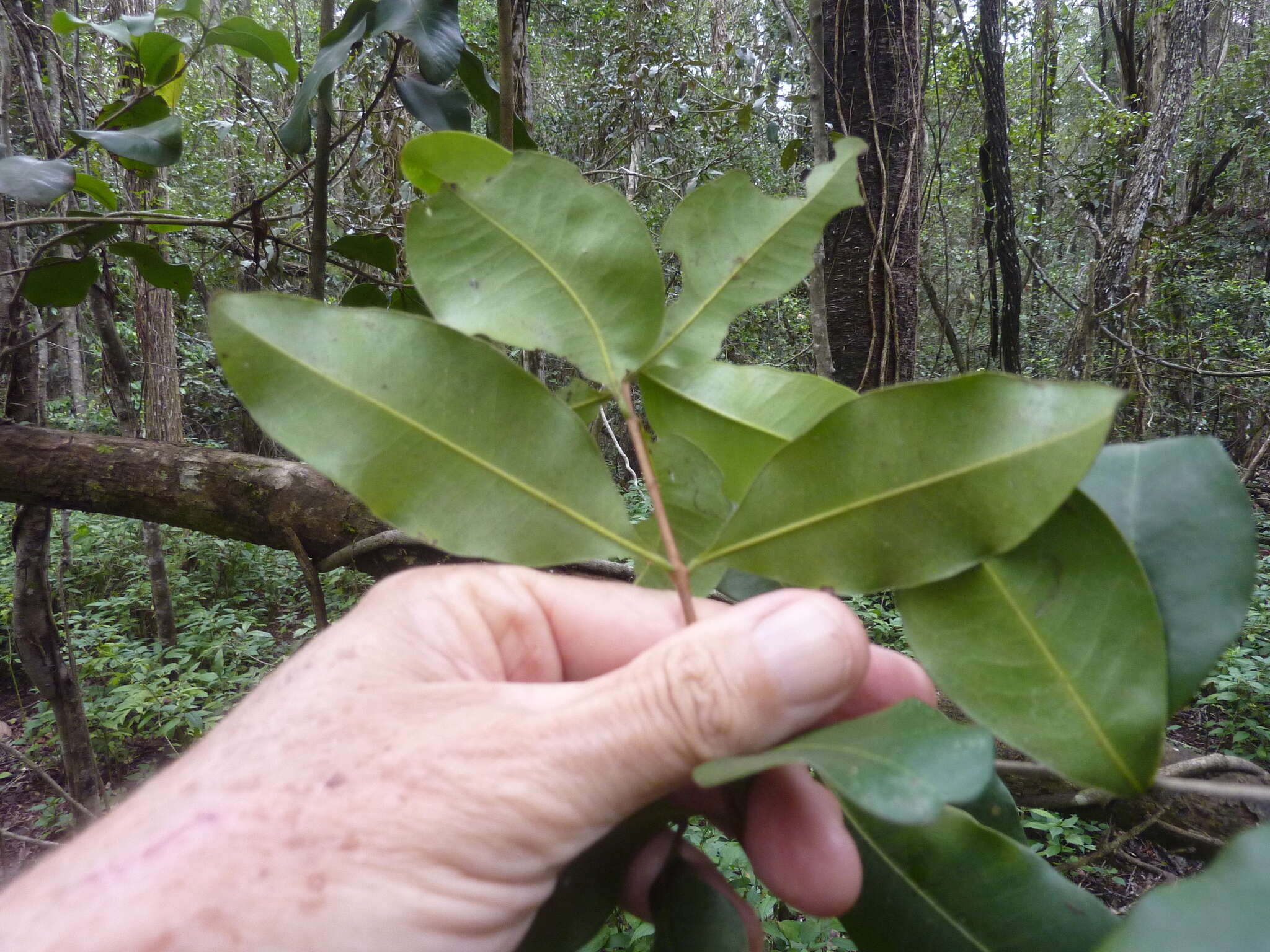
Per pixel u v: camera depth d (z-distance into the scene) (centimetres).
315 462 15
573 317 17
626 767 17
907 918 18
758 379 18
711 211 18
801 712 16
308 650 19
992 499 14
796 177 107
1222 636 15
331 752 17
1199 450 16
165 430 125
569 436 16
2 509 129
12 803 80
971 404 15
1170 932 12
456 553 16
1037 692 15
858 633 17
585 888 19
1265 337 157
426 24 34
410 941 16
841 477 15
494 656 20
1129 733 14
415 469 16
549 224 17
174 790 17
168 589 103
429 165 19
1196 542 15
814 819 19
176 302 157
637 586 18
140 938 15
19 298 47
